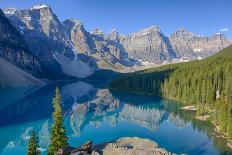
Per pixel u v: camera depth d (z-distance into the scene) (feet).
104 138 393.29
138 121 499.92
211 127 433.07
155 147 195.62
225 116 399.03
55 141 222.07
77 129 445.78
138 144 197.26
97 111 614.75
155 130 429.38
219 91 595.88
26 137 405.59
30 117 544.21
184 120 489.26
